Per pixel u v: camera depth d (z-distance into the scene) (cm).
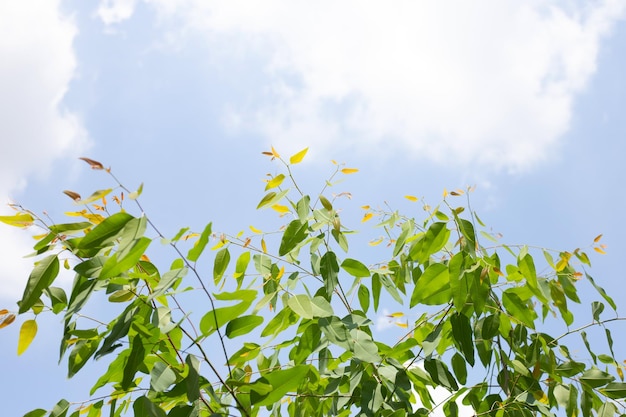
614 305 207
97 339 190
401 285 233
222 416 184
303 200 210
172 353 189
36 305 187
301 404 215
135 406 190
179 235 173
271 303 218
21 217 181
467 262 198
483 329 204
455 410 209
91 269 180
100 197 174
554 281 210
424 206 224
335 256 208
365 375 211
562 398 203
